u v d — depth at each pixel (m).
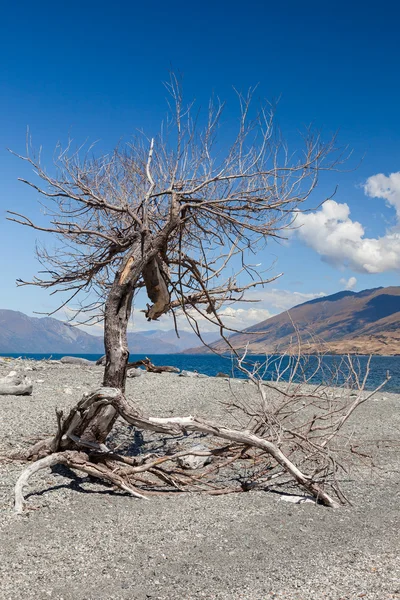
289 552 5.27
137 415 7.47
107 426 7.88
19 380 16.66
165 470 8.15
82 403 7.52
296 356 8.52
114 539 5.60
